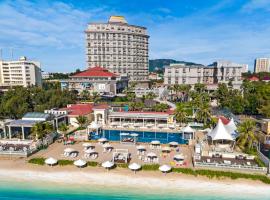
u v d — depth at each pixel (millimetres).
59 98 91250
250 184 37500
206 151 47406
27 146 52781
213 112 86312
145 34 197875
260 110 73062
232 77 141625
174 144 54188
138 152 50000
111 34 177625
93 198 34250
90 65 179375
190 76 146125
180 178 39469
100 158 47125
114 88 135125
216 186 37125
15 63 177875
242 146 48156
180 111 72750
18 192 35844
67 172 41750
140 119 80625
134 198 34125
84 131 67438
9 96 87188
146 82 191000
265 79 169000
